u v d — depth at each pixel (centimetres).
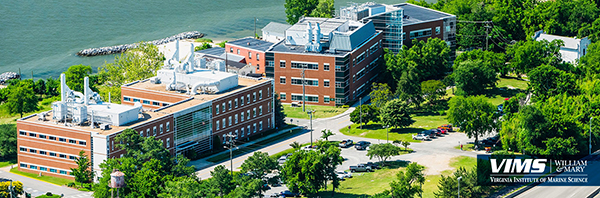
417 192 17838
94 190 18800
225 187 17475
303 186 18250
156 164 18675
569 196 18350
